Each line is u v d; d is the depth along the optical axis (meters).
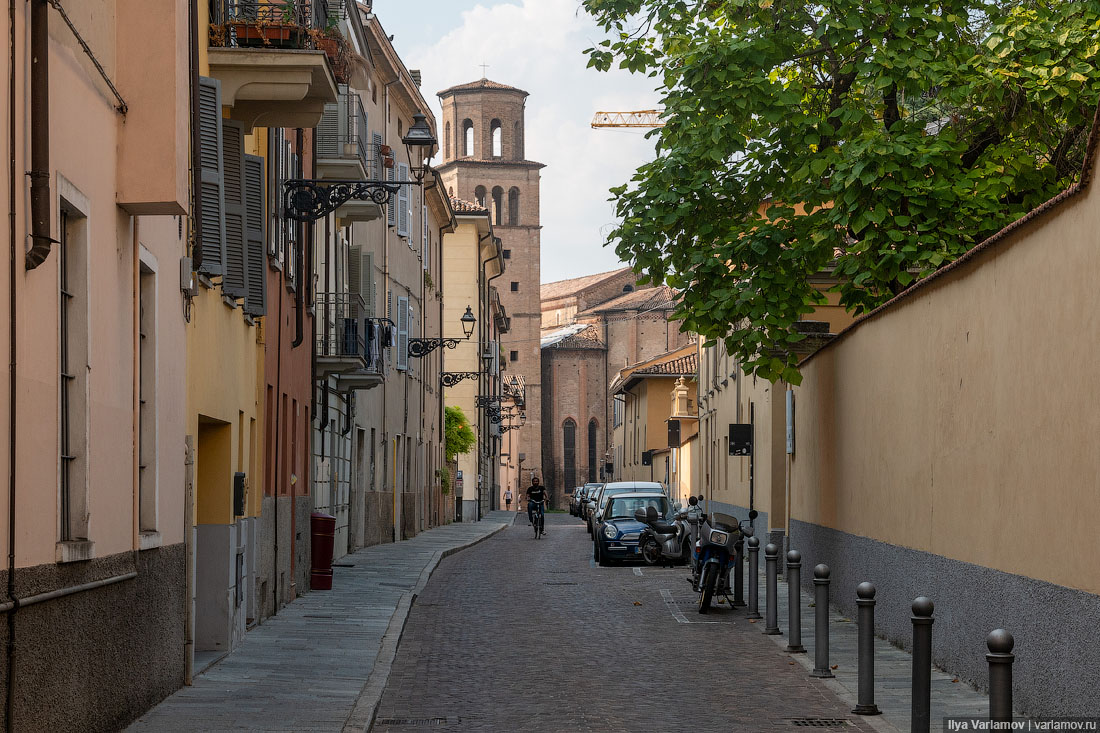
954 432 13.44
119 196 9.67
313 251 25.56
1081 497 9.73
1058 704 10.14
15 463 7.22
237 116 15.97
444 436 64.56
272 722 10.54
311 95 15.94
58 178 8.05
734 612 20.59
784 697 12.27
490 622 19.22
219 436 15.38
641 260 19.94
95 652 9.09
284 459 21.34
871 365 17.72
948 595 13.51
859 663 11.31
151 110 9.73
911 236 17.97
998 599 11.78
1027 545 11.02
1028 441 11.05
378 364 32.41
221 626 15.03
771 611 17.53
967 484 12.91
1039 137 19.34
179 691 12.13
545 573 30.19
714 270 19.75
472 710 11.65
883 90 18.77
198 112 12.75
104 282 9.25
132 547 10.19
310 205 21.08
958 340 13.34
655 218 19.45
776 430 29.38
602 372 133.50
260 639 16.48
